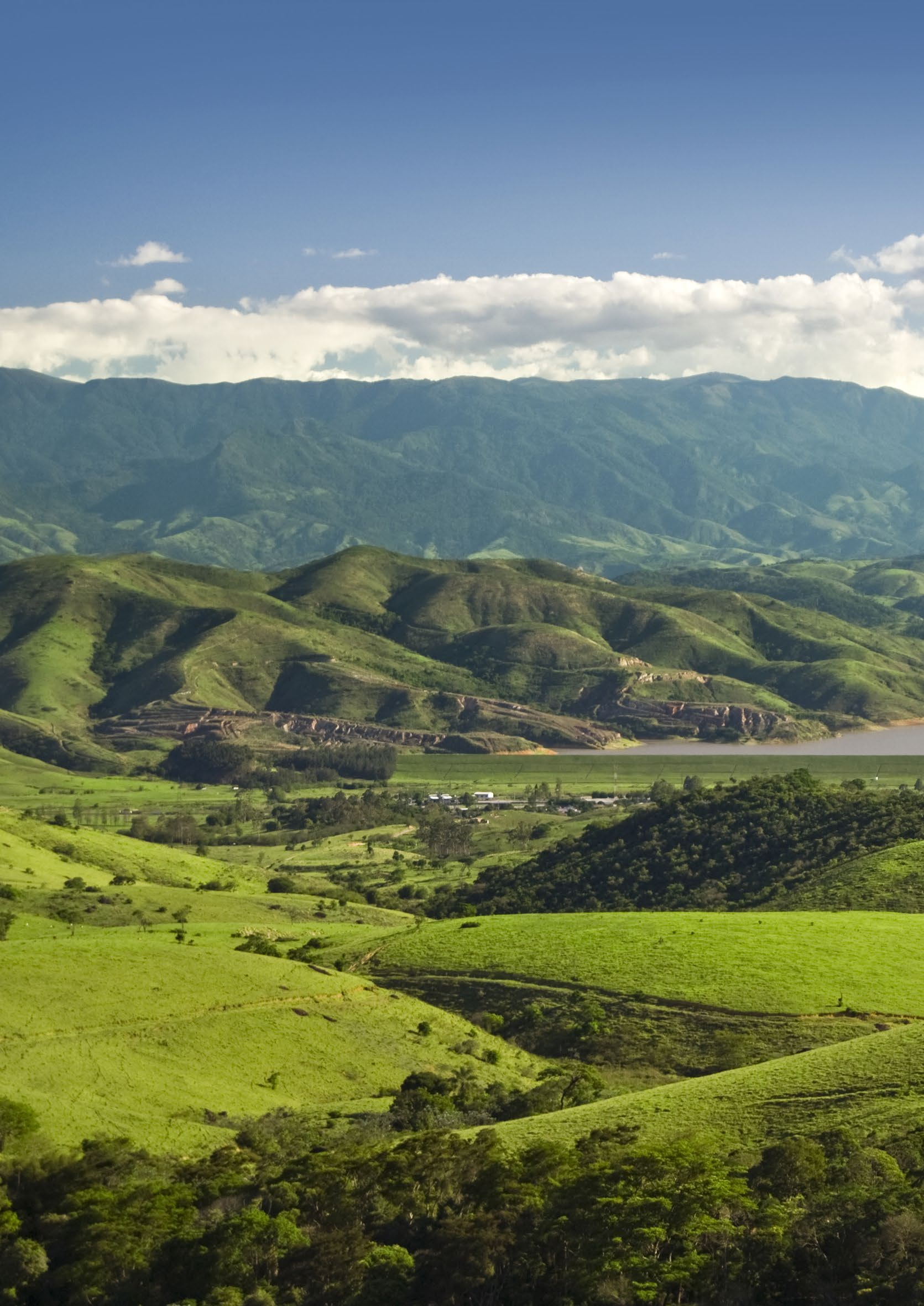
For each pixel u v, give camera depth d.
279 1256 85.38
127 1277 84.88
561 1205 84.19
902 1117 92.25
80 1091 116.38
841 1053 111.31
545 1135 101.81
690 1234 78.88
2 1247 87.38
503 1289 80.94
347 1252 85.12
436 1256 83.12
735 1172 85.69
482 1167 91.81
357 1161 93.44
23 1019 131.25
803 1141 86.56
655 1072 140.50
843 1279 74.69
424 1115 116.81
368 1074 134.62
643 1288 75.44
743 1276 76.12
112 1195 91.00
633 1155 87.50
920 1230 75.06
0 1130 101.00
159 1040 132.38
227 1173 96.69
